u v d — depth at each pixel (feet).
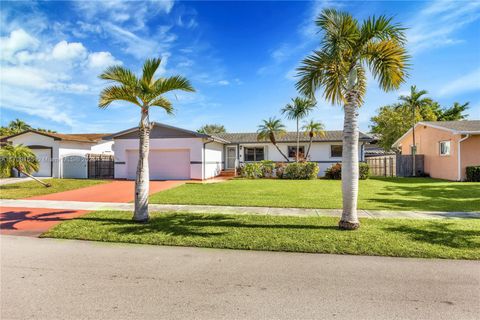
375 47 21.85
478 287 11.94
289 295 11.30
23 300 10.96
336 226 21.81
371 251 16.48
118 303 10.69
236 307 10.34
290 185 50.39
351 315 9.74
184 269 14.28
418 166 70.23
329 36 20.67
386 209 28.66
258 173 67.26
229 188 46.03
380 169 77.25
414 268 14.15
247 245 17.87
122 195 40.83
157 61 24.48
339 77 20.86
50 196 40.04
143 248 17.90
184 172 61.67
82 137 81.30
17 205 33.27
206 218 25.04
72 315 9.83
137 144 62.59
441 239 18.25
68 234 20.85
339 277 13.11
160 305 10.53
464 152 57.21
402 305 10.44
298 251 16.99
